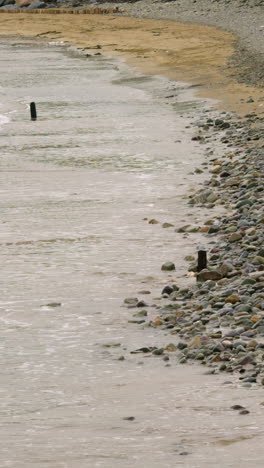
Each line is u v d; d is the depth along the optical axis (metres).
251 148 61.09
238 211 43.91
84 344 27.19
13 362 25.73
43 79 113.69
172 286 32.28
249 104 82.88
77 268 35.75
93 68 124.44
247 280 31.81
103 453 18.08
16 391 23.09
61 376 24.33
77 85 106.75
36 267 36.06
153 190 50.62
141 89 100.19
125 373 24.33
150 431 19.28
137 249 38.47
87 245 39.34
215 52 133.25
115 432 19.36
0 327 29.09
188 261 36.34
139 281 33.81
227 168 54.97
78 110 86.62
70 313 30.28
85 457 17.92
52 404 21.84
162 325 28.67
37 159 61.69
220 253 36.91
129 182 53.09
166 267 35.22
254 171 52.66
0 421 20.56
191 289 32.19
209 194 47.56
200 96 90.69
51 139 70.31
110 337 27.75
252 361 24.11
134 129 73.81
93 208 46.56
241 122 73.12
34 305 31.28
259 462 17.05
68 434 19.41
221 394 21.75
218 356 24.84
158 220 43.69
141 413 20.62
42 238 40.69
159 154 62.06
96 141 68.62
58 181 54.00
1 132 74.31
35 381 23.98
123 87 102.88
